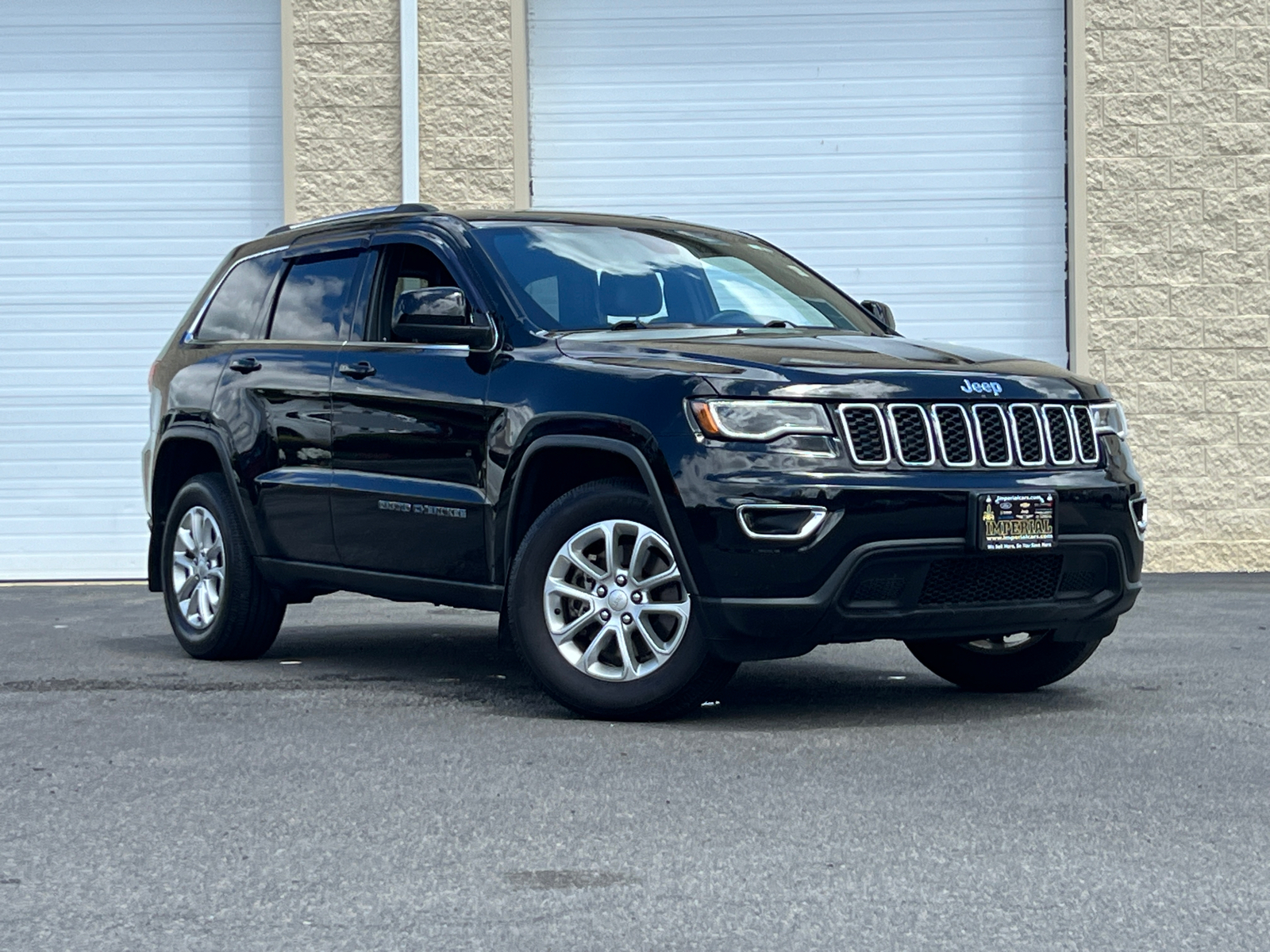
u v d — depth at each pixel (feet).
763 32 42.63
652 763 16.63
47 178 42.52
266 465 23.85
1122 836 13.61
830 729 18.63
